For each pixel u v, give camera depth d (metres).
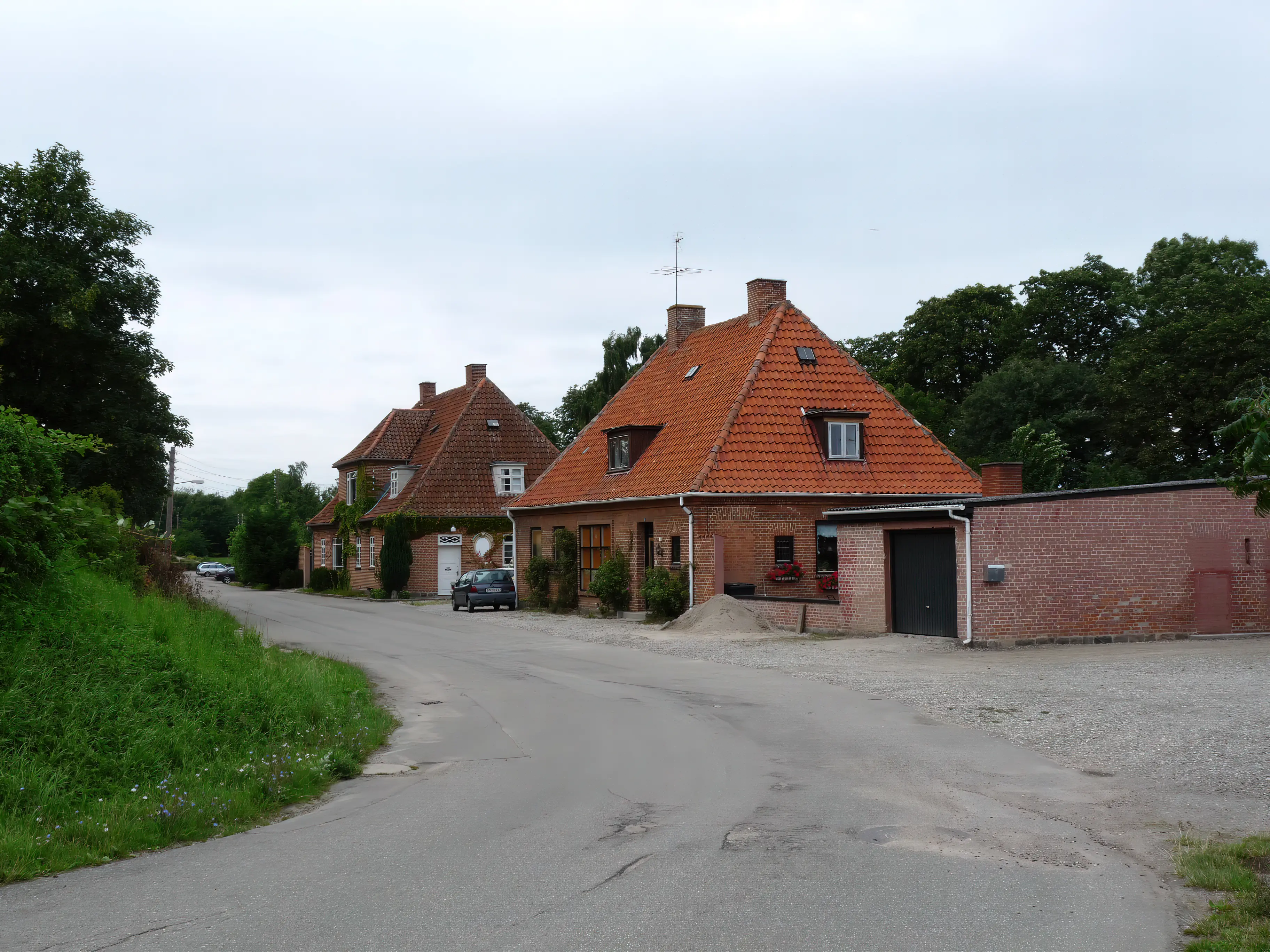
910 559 22.20
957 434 48.56
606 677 17.59
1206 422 40.22
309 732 11.66
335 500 59.56
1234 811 8.18
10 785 8.24
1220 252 50.00
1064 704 13.29
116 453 29.00
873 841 7.54
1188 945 5.46
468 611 36.31
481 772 10.32
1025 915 5.94
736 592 27.64
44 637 10.62
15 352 27.33
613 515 32.53
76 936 5.78
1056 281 51.28
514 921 5.92
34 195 27.80
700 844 7.50
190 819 8.22
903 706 13.70
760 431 29.67
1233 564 22.39
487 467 48.75
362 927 5.87
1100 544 21.34
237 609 38.44
